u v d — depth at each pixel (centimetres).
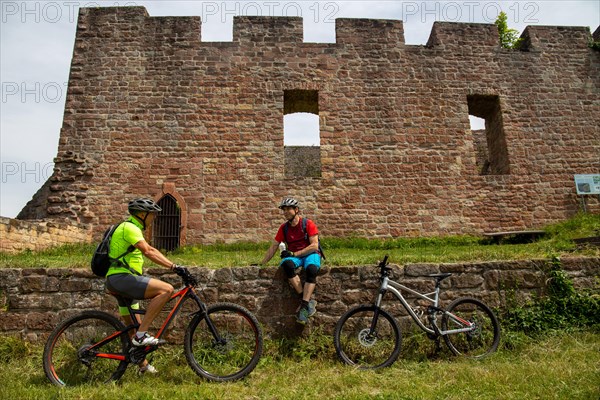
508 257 595
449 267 545
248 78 1288
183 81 1267
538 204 1276
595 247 695
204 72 1280
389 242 1175
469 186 1270
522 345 497
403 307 520
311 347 489
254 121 1262
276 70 1302
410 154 1278
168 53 1284
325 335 505
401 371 441
